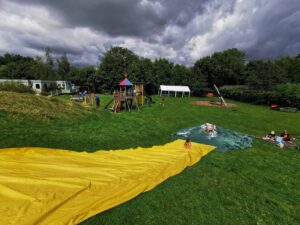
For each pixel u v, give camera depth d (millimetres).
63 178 4840
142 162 6469
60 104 13969
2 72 56344
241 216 4199
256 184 5652
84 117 13047
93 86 48844
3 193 3982
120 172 5508
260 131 12992
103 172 5434
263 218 4188
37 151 6715
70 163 6004
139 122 13531
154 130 11648
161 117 16094
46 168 5441
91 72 49688
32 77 55531
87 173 5281
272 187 5547
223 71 51219
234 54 60438
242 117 18062
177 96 41844
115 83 47031
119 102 17984
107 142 8750
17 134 8102
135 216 3963
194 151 7953
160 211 4172
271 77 34188
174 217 4020
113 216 3900
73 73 51094
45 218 3496
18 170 5141
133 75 43938
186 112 19578
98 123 12109
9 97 11703
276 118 18188
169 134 10914
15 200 3787
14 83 18172
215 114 19125
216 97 41969
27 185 4348
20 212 3467
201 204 4516
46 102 13141
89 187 4559
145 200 4500
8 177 4625
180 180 5566
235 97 37625
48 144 7730
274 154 8359
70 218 3615
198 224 3871
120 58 53219
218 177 5918
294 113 21719
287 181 5957
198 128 11234
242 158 7660
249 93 33500
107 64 48344
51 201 3869
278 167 6988
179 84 45562
